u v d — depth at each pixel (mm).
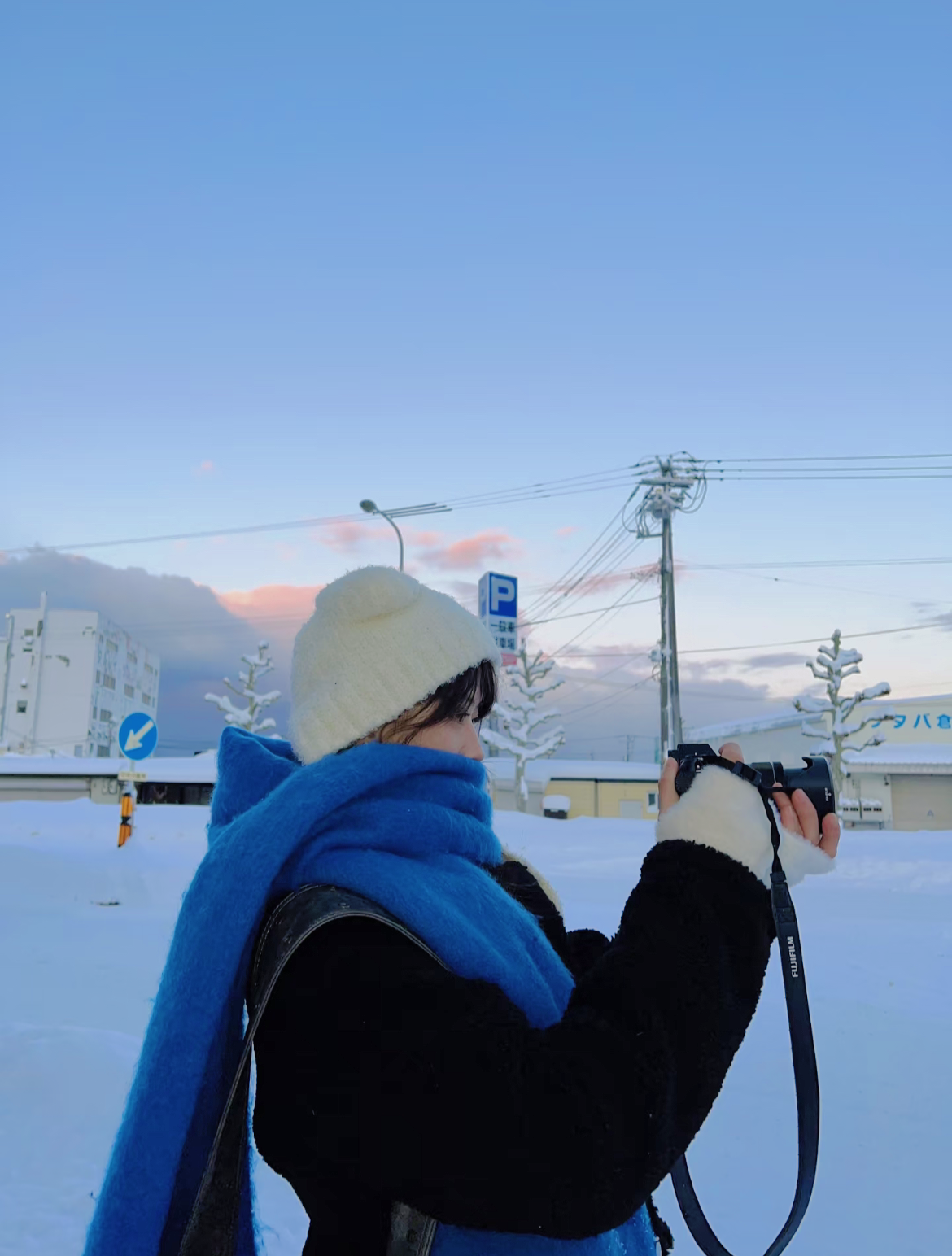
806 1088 829
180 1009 803
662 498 29109
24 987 5262
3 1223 2531
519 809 34438
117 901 8812
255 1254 946
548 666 35375
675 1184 981
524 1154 635
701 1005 729
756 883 810
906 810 39062
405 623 970
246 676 35688
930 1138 3371
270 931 790
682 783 912
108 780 34406
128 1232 780
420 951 748
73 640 70562
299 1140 704
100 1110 3123
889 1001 5328
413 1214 762
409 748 939
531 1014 793
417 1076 656
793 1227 830
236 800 1035
